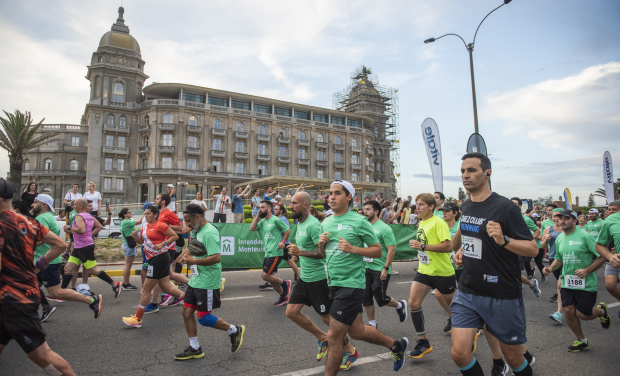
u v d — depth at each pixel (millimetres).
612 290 5543
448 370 4242
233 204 16266
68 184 58062
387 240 5566
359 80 85875
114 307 6832
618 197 40281
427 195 5027
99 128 54625
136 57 58469
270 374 4031
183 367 4195
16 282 3117
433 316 6695
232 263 10000
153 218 5871
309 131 67438
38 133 58125
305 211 4598
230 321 6082
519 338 2996
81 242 7082
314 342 5125
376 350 4926
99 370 4078
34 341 3131
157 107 55688
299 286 4375
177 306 7055
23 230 3225
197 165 57344
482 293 3057
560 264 5508
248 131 61938
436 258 4895
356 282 3541
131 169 56312
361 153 72375
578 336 5035
